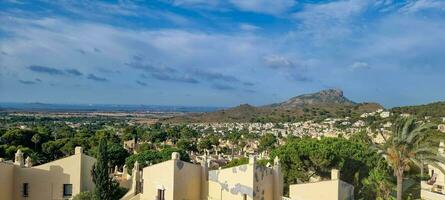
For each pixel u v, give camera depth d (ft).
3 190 152.76
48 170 160.25
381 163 211.20
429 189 227.61
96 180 151.12
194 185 157.79
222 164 338.75
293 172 217.15
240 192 151.94
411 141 165.68
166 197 151.94
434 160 166.61
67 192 161.27
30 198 159.12
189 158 345.10
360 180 213.25
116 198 157.79
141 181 163.22
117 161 363.15
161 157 329.93
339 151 212.64
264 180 156.15
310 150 212.02
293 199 159.74
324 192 155.84
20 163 161.99
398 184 168.35
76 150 163.43
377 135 395.96
